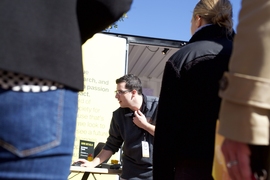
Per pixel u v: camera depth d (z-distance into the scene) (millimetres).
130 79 4105
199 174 1855
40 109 1109
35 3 1162
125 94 4043
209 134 1854
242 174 1224
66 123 1166
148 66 8758
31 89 1106
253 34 1278
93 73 5816
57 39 1162
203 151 1841
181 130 1941
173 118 1949
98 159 4320
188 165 1893
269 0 1304
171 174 1957
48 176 1123
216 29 2104
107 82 5867
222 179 1397
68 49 1182
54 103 1139
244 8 1353
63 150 1152
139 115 4000
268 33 1262
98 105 5750
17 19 1113
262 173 1238
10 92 1087
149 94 9398
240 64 1276
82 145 5438
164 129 1960
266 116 1250
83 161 4242
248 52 1271
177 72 1969
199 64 1945
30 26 1125
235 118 1250
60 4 1210
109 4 1325
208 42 2035
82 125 5613
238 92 1252
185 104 1940
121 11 1354
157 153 1968
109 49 5973
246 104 1238
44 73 1107
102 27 1396
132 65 8844
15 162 1080
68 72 1166
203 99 1899
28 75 1084
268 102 1234
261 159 1274
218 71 1913
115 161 4617
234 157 1243
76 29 1237
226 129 1260
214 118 1860
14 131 1076
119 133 4262
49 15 1176
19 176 1086
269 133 1255
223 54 1962
